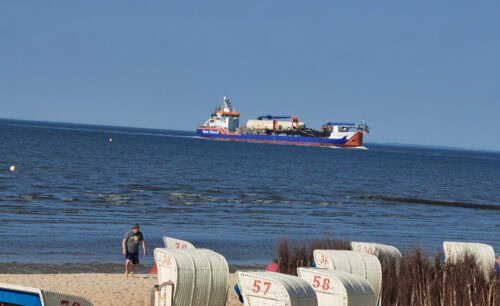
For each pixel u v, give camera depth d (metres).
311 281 15.44
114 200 56.88
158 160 128.62
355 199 74.19
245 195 69.62
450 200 82.25
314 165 152.62
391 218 56.38
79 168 92.94
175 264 15.60
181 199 61.47
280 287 13.02
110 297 20.42
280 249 22.86
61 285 21.95
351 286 14.84
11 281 22.11
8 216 42.09
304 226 46.34
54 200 53.81
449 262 20.69
